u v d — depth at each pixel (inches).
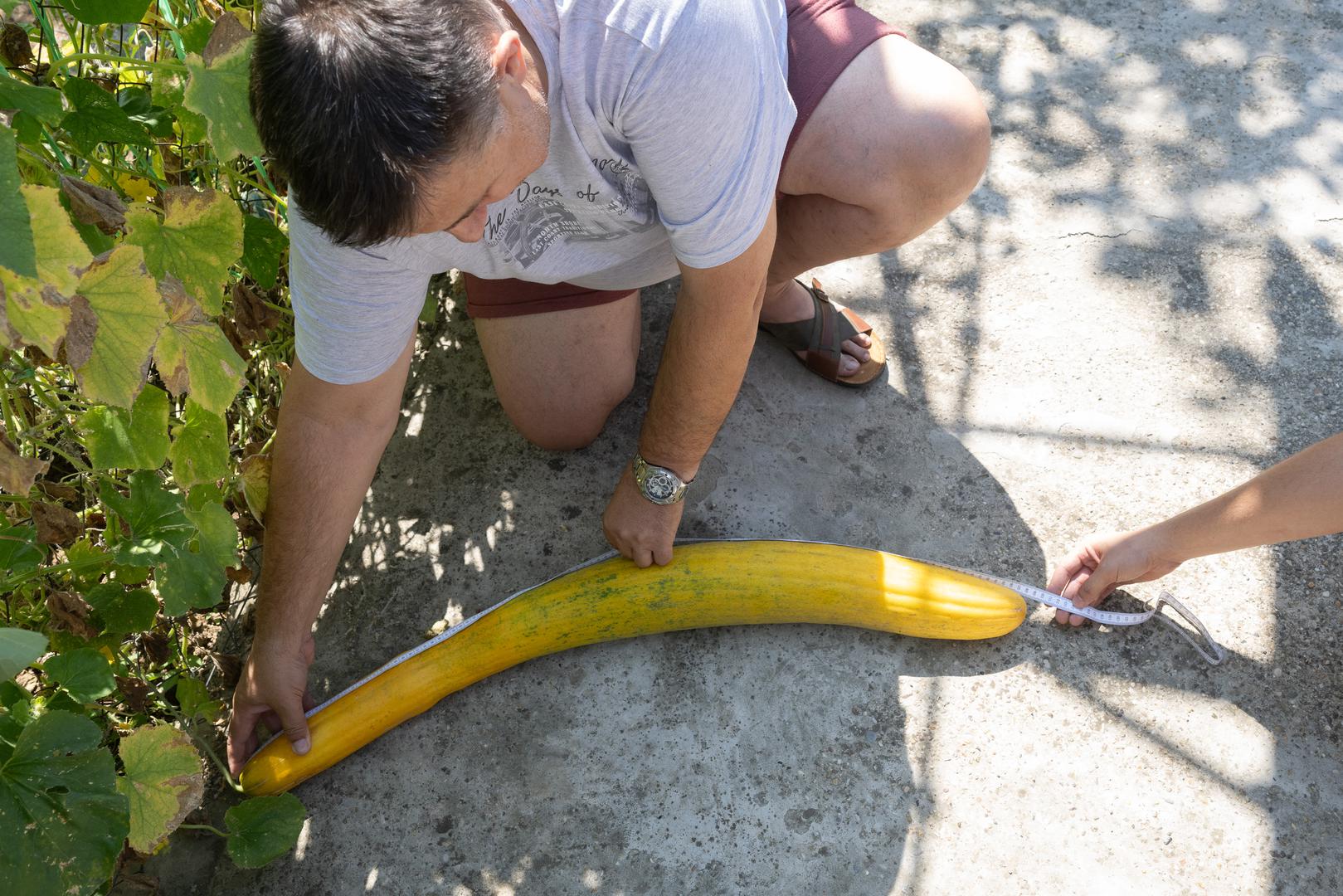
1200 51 113.9
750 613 77.2
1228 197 102.3
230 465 70.1
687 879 70.2
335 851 72.1
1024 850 70.4
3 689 54.3
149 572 63.4
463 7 42.4
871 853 70.7
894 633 79.5
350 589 83.9
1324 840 69.7
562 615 76.0
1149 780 72.6
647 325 98.2
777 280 86.1
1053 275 98.6
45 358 58.5
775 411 91.9
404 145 40.2
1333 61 112.1
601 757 75.3
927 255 100.8
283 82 40.4
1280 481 68.4
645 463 72.2
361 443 67.0
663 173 55.0
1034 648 78.6
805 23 71.7
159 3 62.5
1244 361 92.0
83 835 47.5
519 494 88.1
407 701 74.9
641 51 50.7
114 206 51.4
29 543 57.5
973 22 118.2
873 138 72.0
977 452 88.8
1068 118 109.3
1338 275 96.7
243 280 80.3
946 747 74.6
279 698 70.7
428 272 62.6
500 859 71.5
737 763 74.5
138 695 65.6
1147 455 87.5
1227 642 78.0
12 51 53.3
